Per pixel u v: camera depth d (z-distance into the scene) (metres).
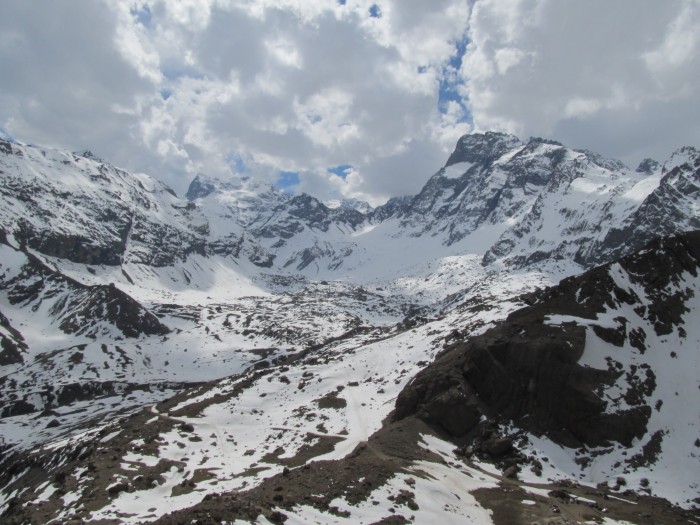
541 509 64.31
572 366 89.06
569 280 112.94
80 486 79.56
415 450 83.50
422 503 61.97
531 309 107.44
